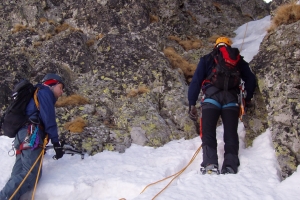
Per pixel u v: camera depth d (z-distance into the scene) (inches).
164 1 330.3
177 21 329.4
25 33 300.7
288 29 201.0
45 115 169.9
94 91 245.9
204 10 381.7
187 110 226.5
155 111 225.6
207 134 179.2
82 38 290.4
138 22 298.2
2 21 315.0
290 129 170.1
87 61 271.1
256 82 195.3
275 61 190.5
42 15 311.7
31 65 274.5
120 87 245.9
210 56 190.1
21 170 165.2
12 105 170.6
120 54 269.0
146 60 261.7
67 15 316.5
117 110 231.5
